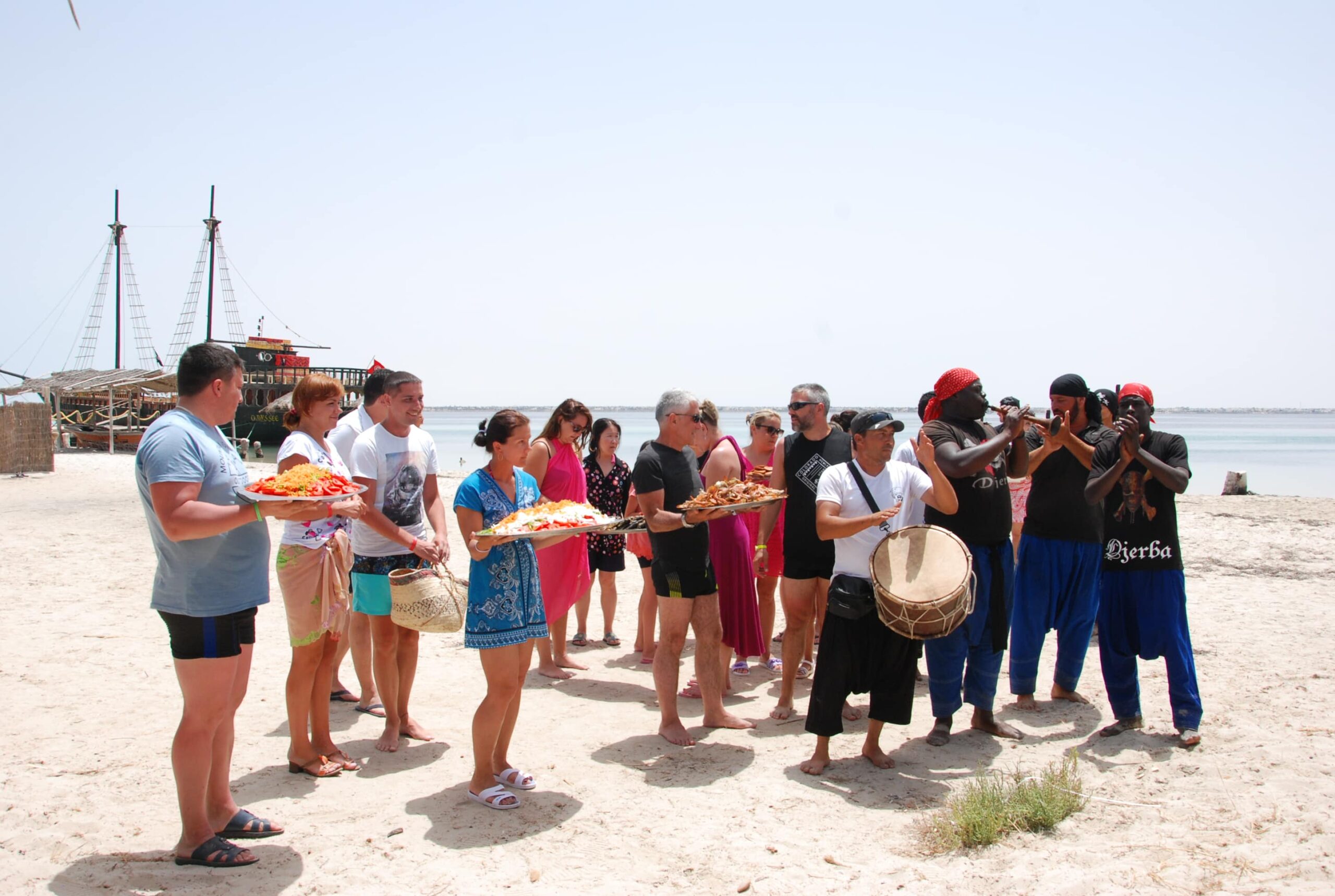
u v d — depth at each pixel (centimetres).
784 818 426
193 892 355
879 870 370
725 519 615
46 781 468
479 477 462
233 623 375
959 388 522
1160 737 512
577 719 585
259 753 519
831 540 562
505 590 438
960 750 512
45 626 806
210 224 5625
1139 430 503
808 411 573
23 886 355
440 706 611
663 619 541
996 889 351
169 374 4291
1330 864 352
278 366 5084
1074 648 586
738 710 609
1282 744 485
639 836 408
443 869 375
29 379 4675
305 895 355
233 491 384
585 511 468
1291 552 1281
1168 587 502
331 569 464
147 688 632
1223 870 355
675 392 548
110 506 1834
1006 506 525
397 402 524
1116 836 394
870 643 481
